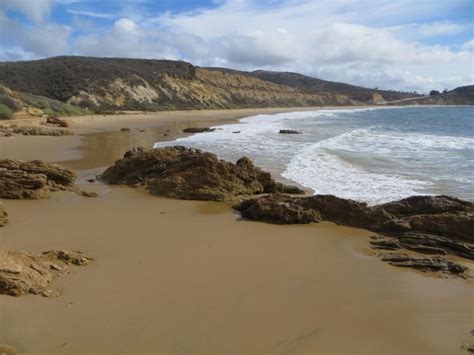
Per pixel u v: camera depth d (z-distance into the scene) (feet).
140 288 23.76
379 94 633.20
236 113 273.33
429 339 19.34
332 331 19.84
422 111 337.31
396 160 69.31
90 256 28.60
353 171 59.77
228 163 49.42
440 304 22.79
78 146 91.20
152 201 45.01
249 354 17.85
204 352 17.84
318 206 38.78
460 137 109.70
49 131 113.70
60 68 256.11
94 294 22.67
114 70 278.46
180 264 27.63
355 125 160.25
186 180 47.88
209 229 35.58
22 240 31.78
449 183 52.34
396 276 26.45
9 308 20.01
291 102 449.48
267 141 98.37
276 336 19.27
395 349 18.53
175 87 308.40
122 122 164.25
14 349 17.16
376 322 20.76
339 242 32.78
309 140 100.22
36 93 232.12
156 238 32.99
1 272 21.75
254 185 47.98
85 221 37.37
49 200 44.65
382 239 33.32
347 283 25.26
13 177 45.47
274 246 31.65
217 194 45.42
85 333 18.84
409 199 37.42
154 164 55.36
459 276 26.63
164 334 19.07
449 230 33.01
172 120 185.16
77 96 232.53
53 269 25.05
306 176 56.75
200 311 21.29
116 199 45.88
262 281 25.23
